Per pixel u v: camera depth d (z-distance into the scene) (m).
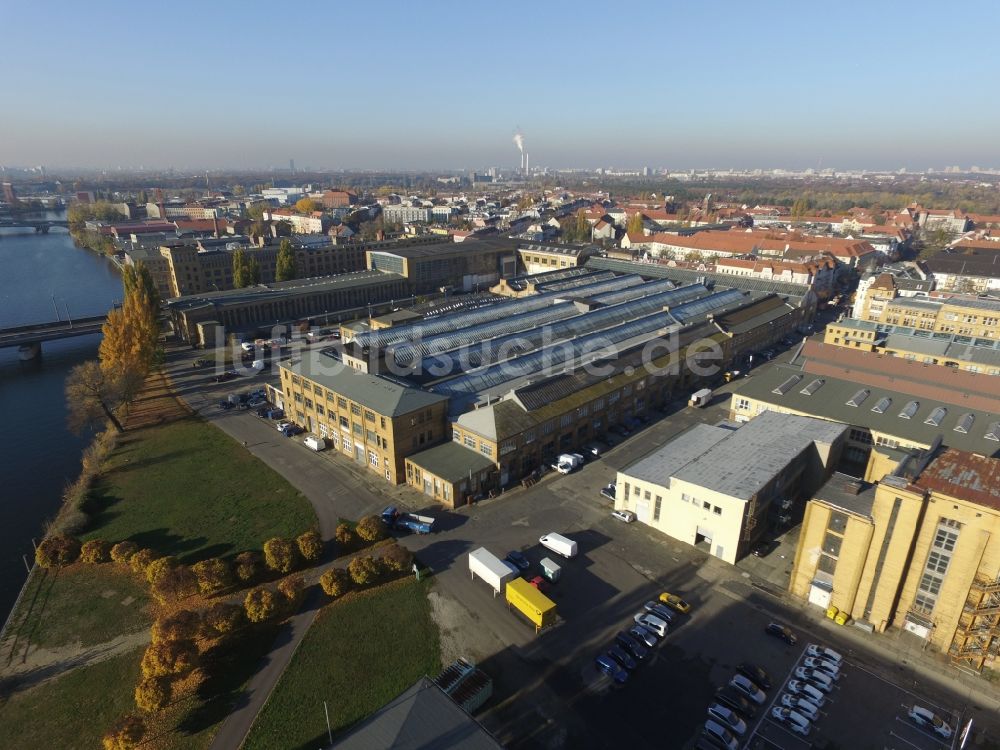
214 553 72.62
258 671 55.25
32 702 52.88
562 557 71.38
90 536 76.88
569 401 97.69
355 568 65.12
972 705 52.06
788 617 62.28
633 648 56.78
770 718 50.91
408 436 87.62
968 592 55.06
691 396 121.62
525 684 53.81
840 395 98.81
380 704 51.72
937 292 182.75
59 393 134.38
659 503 76.12
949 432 86.06
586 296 170.50
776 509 74.56
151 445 101.94
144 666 52.75
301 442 102.31
